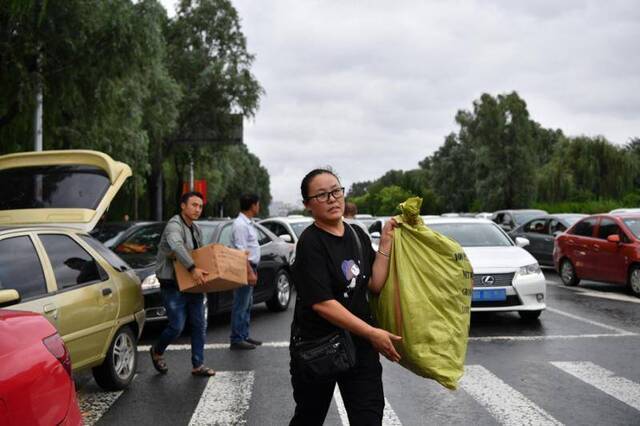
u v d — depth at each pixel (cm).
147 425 560
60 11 1539
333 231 351
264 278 1159
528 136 5931
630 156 4825
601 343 885
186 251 695
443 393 648
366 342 355
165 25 3838
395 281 353
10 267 548
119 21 1627
